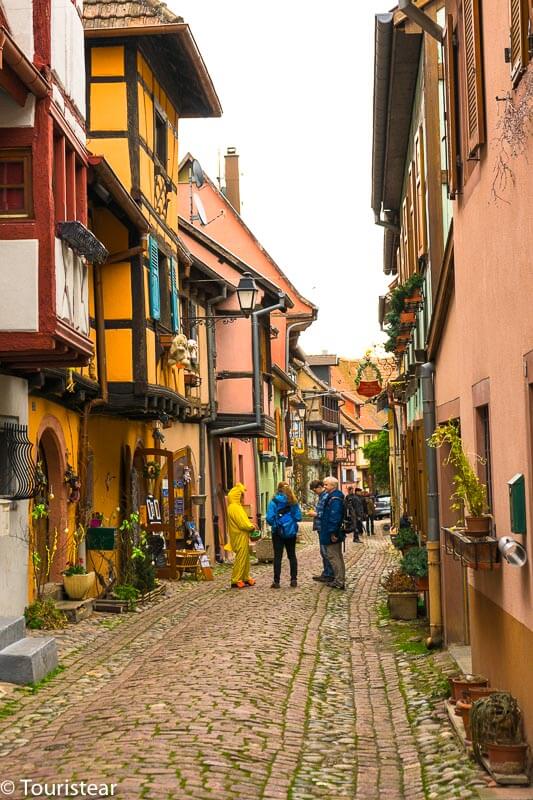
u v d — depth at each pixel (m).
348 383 97.56
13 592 13.30
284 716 8.66
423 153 14.90
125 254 17.78
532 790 6.31
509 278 7.10
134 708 8.71
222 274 29.70
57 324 11.48
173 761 6.84
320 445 75.31
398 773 7.20
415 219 16.67
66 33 12.59
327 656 11.88
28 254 11.47
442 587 11.95
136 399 17.98
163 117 20.97
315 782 6.85
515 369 6.95
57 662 11.34
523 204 6.49
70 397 16.08
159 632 13.99
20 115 11.55
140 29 18.31
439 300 11.22
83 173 13.54
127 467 20.16
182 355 19.84
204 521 26.59
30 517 14.27
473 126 8.38
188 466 25.88
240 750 7.34
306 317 44.22
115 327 18.03
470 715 6.94
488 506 8.53
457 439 8.12
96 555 17.55
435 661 11.15
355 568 23.84
